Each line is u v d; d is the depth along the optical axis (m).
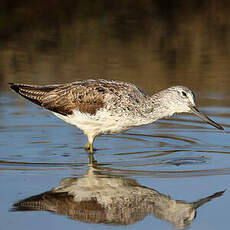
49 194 10.52
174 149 13.77
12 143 14.29
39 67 21.47
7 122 16.19
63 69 21.12
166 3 32.81
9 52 23.59
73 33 26.45
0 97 18.59
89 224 9.44
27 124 16.11
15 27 27.03
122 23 28.20
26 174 11.67
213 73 20.84
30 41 25.27
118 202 10.23
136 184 11.07
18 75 20.25
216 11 30.88
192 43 25.08
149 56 23.12
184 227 9.33
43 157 13.08
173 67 21.62
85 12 30.00
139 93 13.67
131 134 15.36
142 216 9.76
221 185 10.98
